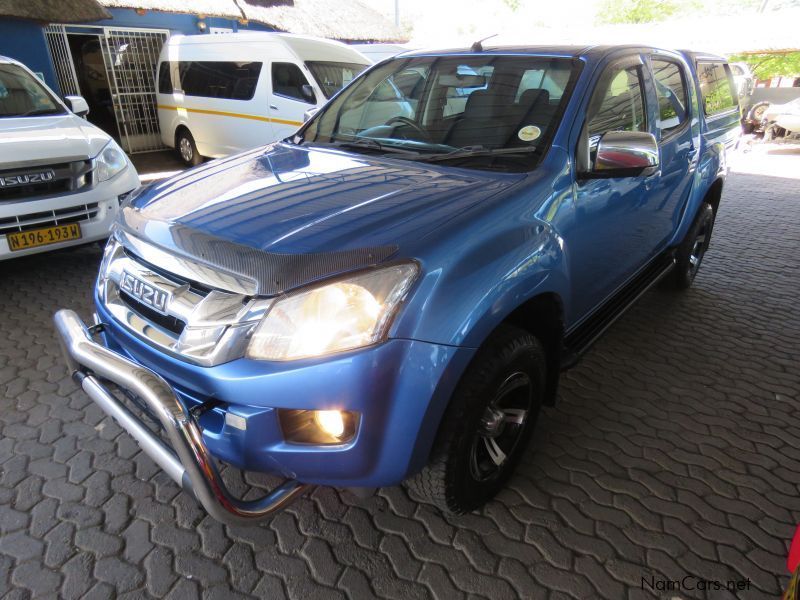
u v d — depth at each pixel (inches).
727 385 126.6
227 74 317.4
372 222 73.2
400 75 120.2
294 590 75.2
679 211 147.6
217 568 78.1
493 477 87.0
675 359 137.2
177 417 62.1
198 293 70.8
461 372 69.4
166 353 71.8
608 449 104.3
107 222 164.4
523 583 77.0
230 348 66.1
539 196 84.5
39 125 170.6
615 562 80.5
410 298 65.3
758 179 377.7
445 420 73.9
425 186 85.2
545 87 101.7
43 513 86.0
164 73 365.4
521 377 84.1
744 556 82.1
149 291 75.2
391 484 70.7
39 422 106.0
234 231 73.7
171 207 84.4
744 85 581.3
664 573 79.0
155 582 75.7
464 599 74.4
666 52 138.5
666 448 105.0
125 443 101.3
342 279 64.7
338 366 63.4
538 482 95.6
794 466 101.3
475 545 82.8
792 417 115.6
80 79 410.6
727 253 219.9
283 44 287.0
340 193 83.8
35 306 152.4
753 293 179.8
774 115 542.9
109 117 423.8
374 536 84.2
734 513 90.0
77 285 166.9
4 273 173.9
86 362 71.0
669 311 164.4
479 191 82.7
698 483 96.3
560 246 86.0
